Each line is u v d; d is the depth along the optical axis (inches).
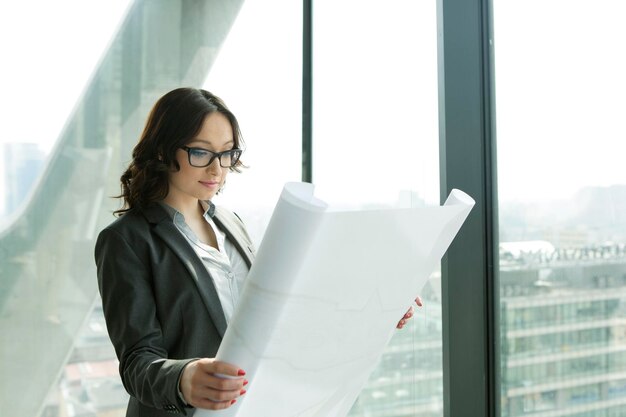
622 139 45.9
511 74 57.8
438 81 60.7
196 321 43.4
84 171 96.7
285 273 25.7
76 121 96.0
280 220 25.1
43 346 94.3
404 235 29.7
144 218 44.9
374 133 82.0
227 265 47.8
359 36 87.0
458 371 59.5
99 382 97.2
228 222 51.6
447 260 59.4
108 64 97.9
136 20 99.6
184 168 44.8
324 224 25.3
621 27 45.8
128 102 99.3
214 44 103.8
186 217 48.0
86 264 96.8
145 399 34.5
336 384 34.8
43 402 94.3
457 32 60.2
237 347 27.9
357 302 30.6
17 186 92.7
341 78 93.9
